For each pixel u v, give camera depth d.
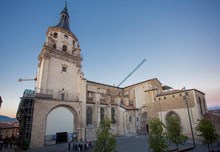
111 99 48.34
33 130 26.47
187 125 33.53
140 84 52.78
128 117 44.16
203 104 38.16
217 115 31.92
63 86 35.38
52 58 35.34
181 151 19.30
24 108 28.14
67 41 40.72
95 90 48.97
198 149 21.47
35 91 30.78
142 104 49.50
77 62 40.16
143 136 39.12
